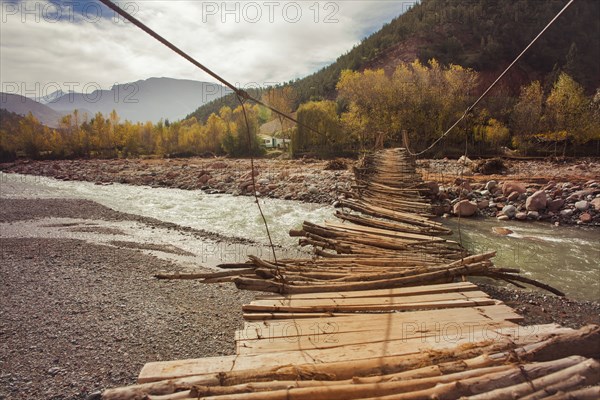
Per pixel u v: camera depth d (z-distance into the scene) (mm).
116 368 4430
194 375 2746
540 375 2424
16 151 58875
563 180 18641
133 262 8555
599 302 6324
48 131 60125
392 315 3926
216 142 61344
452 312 4012
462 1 112125
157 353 4770
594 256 8641
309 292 4738
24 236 11195
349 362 2852
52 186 24766
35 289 6910
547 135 42375
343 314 3986
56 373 4332
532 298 6453
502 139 44062
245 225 12438
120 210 15734
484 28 101375
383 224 9445
